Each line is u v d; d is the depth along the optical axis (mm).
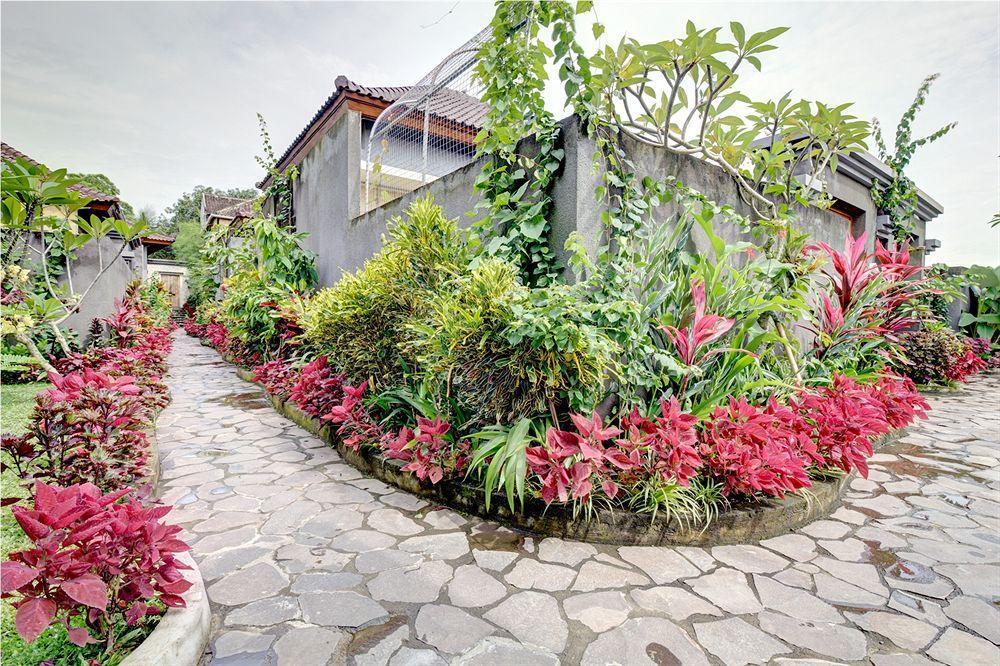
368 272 3412
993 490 2834
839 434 2582
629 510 2158
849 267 3686
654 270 2766
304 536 2174
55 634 1402
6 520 2123
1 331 2609
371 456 2986
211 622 1544
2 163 2584
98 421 2176
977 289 8523
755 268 3047
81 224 3105
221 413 4766
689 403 2576
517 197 2898
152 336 6398
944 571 1923
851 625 1570
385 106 6238
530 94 2893
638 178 2986
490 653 1416
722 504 2217
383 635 1493
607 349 2195
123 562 1271
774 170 3818
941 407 5379
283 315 5402
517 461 2143
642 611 1634
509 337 2146
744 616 1613
